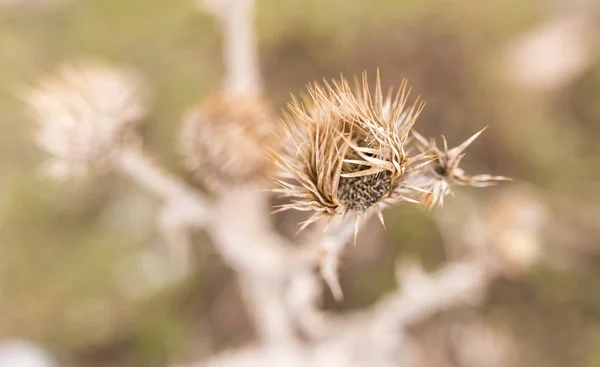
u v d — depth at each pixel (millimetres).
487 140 482
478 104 482
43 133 344
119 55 506
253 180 334
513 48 500
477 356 461
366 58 486
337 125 268
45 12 533
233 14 369
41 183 488
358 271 458
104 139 342
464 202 454
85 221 489
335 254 289
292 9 488
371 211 275
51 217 485
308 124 271
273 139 332
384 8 489
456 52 486
